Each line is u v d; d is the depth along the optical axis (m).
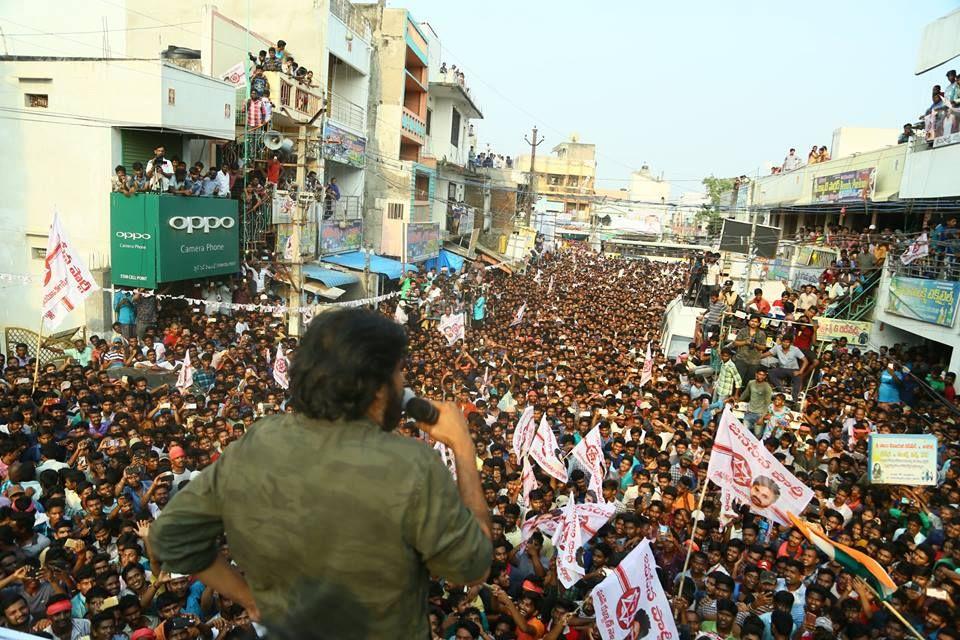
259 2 24.47
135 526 7.57
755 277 26.70
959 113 18.22
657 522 8.69
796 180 31.36
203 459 9.25
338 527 1.55
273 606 1.65
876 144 32.88
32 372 12.34
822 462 11.47
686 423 12.12
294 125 22.95
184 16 22.89
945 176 18.83
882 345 21.27
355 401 1.63
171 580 6.71
